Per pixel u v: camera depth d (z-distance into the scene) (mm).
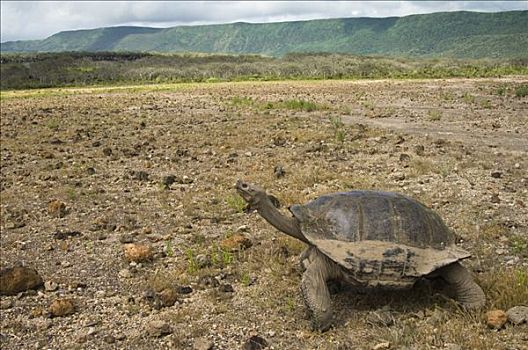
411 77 57219
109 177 11672
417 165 11266
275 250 7078
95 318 5668
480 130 16078
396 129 16656
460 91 29672
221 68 93625
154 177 11469
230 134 16406
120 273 6738
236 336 5223
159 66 107750
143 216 8977
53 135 17469
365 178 10562
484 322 5172
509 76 46969
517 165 11273
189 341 5168
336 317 5465
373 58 116062
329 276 5480
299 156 12766
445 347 4805
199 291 6176
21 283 6273
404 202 5594
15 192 10680
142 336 5266
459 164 11375
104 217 8992
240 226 8250
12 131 18672
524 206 8633
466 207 8695
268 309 5703
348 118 19688
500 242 7250
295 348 4969
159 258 7188
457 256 5309
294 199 9234
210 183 10836
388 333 5047
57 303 5754
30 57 131250
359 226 5387
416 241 5336
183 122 19812
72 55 134875
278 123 18266
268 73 85062
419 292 5789
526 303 5461
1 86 81125
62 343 5227
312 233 5492
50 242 7957
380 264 5180
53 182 11398
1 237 8234
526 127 16297
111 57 135875
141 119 21281
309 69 85688
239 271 6609
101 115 23172
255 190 5797
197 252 7254
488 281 5902
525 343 4848
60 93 46719
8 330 5461
